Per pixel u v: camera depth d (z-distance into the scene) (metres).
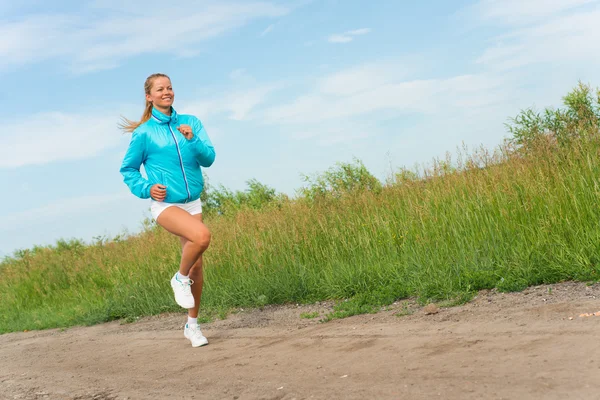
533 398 2.61
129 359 5.52
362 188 10.70
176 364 4.91
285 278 8.08
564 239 6.03
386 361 3.77
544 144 7.82
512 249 6.32
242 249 9.56
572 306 4.44
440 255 7.00
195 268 5.56
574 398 2.53
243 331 6.18
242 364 4.46
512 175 7.61
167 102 5.34
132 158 5.31
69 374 5.12
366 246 8.10
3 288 14.74
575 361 3.04
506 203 7.02
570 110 8.60
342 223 9.15
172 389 3.99
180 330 7.05
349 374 3.59
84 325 9.57
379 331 4.84
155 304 9.37
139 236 15.06
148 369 4.86
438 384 3.05
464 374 3.15
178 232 5.24
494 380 2.96
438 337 4.20
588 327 3.70
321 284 7.73
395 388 3.11
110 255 14.05
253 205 15.42
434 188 8.65
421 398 2.87
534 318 4.28
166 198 5.30
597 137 7.52
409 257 7.27
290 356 4.45
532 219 6.60
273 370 4.07
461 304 5.51
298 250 8.74
